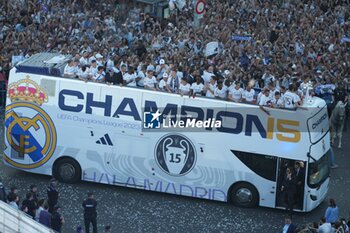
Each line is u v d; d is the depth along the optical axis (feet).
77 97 176.04
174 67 186.60
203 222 168.14
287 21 251.80
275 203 172.76
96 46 221.87
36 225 136.98
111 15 255.50
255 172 172.14
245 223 168.66
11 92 178.29
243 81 199.82
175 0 256.73
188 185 176.04
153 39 231.91
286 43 235.81
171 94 172.65
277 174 171.22
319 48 237.04
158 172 176.55
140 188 178.60
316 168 170.60
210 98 171.83
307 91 186.09
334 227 150.82
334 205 158.61
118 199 175.83
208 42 226.79
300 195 171.12
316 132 169.68
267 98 172.14
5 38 234.38
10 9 246.68
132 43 235.40
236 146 172.04
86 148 177.99
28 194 153.79
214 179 174.40
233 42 229.25
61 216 152.46
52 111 177.37
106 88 174.70
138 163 176.76
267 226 167.84
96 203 157.38
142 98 173.58
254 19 249.75
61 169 180.04
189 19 252.42
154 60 210.38
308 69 218.79
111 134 176.24
